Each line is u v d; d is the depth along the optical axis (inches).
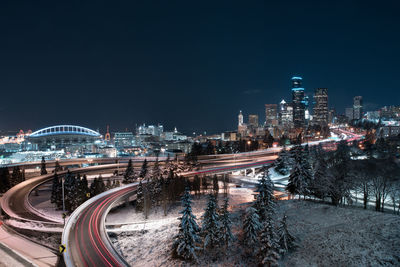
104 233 1846.7
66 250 1587.1
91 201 2696.9
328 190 2105.1
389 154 4741.6
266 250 1316.4
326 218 1733.5
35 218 2351.1
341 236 1464.1
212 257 1487.5
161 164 5900.6
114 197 2849.4
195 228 1518.2
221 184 4426.7
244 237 1537.9
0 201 3011.8
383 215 1683.1
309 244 1437.0
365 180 2160.4
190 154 6092.5
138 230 2055.9
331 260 1279.5
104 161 6791.3
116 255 1534.2
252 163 5260.8
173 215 2817.4
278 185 3531.0
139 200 2952.8
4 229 1964.8
